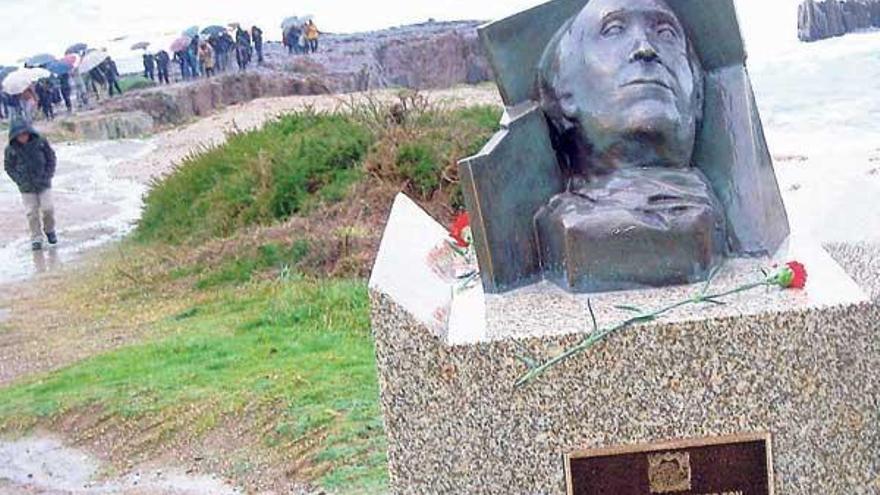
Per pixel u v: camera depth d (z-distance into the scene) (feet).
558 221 10.83
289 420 19.79
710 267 10.73
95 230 43.34
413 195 33.04
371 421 19.34
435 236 13.01
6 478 19.19
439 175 33.01
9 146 39.96
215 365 23.49
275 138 40.24
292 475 17.98
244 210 35.88
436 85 61.16
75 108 76.95
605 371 9.86
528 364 9.85
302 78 71.72
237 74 74.64
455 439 10.05
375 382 21.29
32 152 39.88
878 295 9.86
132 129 70.85
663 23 11.08
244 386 21.67
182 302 30.09
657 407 9.91
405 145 33.73
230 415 20.48
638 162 10.97
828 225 12.01
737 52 11.54
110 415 21.20
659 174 10.89
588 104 10.93
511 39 11.43
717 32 11.49
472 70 62.80
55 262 37.86
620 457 10.01
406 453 10.11
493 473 10.07
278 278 29.71
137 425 20.67
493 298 10.88
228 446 19.44
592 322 9.95
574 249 10.62
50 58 80.28
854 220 12.05
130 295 31.71
